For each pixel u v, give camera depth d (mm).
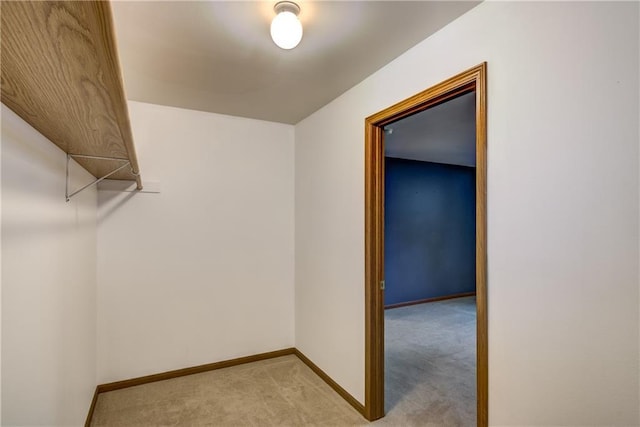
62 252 1579
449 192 6031
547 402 1281
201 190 3014
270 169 3324
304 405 2420
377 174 2301
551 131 1273
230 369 3035
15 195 1051
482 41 1539
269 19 1661
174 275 2904
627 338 1085
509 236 1408
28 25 589
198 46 1907
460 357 3361
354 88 2461
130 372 2732
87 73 783
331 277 2736
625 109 1089
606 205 1128
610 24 1124
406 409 2375
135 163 1786
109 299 2670
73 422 1799
